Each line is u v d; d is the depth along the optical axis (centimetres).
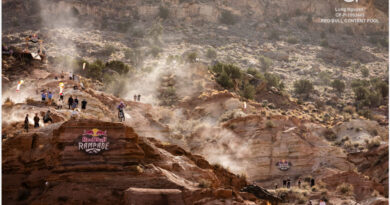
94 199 2333
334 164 7219
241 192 3050
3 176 2500
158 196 2320
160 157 2852
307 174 7056
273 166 7131
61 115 4206
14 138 2645
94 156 2495
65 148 2486
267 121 7656
